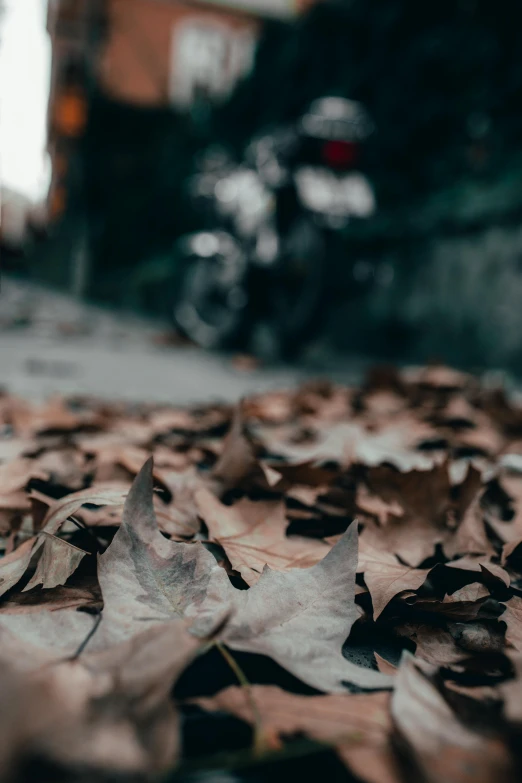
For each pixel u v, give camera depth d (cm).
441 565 90
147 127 1661
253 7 1805
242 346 517
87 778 40
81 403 237
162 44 1775
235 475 112
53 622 62
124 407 225
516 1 441
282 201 439
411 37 586
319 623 64
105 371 371
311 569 69
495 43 464
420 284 511
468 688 60
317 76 777
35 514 91
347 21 691
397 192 589
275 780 48
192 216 1053
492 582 85
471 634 71
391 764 48
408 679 55
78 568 78
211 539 88
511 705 53
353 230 591
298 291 444
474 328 447
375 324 566
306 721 53
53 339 562
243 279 462
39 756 40
